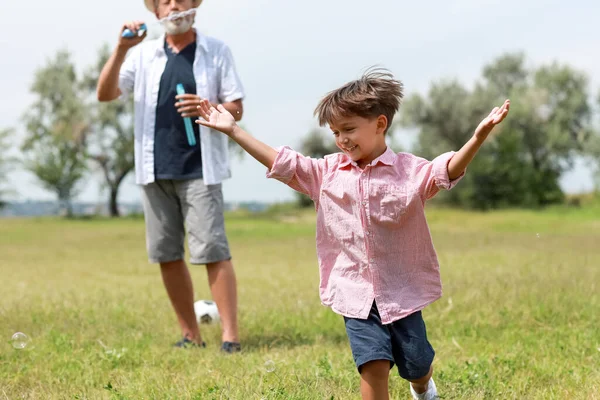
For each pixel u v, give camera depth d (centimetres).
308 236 2009
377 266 304
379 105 298
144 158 502
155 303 671
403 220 304
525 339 481
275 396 329
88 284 880
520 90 5356
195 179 496
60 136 4928
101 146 4947
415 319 307
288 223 2905
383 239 304
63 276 994
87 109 4838
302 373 378
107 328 540
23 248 1647
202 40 511
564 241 1519
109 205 5034
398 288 306
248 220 3269
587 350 441
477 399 338
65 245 1769
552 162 5247
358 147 302
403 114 4769
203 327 578
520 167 4344
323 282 321
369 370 294
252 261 1195
